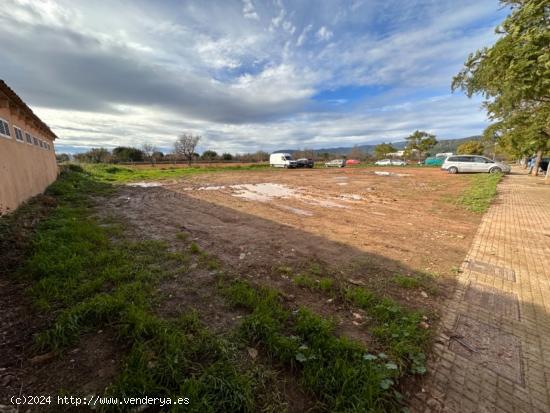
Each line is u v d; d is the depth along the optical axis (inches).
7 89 227.5
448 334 100.2
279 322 101.4
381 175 820.6
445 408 70.4
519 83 174.9
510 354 90.4
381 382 73.0
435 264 165.5
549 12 152.0
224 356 82.3
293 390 74.4
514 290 134.3
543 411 70.2
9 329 92.1
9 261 140.0
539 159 770.8
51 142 550.0
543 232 232.2
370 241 208.2
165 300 115.7
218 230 230.2
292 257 172.2
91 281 124.5
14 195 253.6
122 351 85.0
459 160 846.5
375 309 111.6
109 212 288.5
